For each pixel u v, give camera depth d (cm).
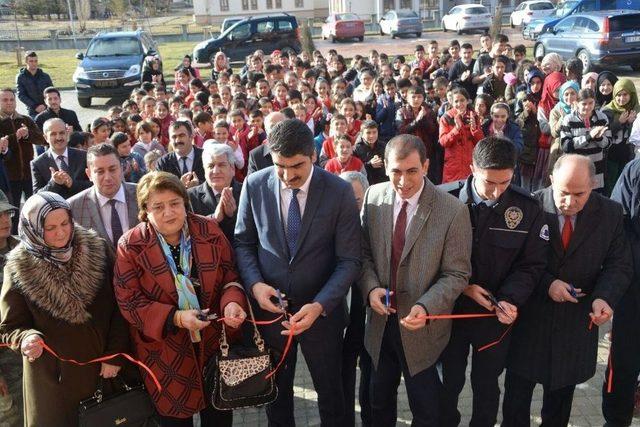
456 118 688
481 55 1112
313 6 5366
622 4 2058
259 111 730
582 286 312
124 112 877
